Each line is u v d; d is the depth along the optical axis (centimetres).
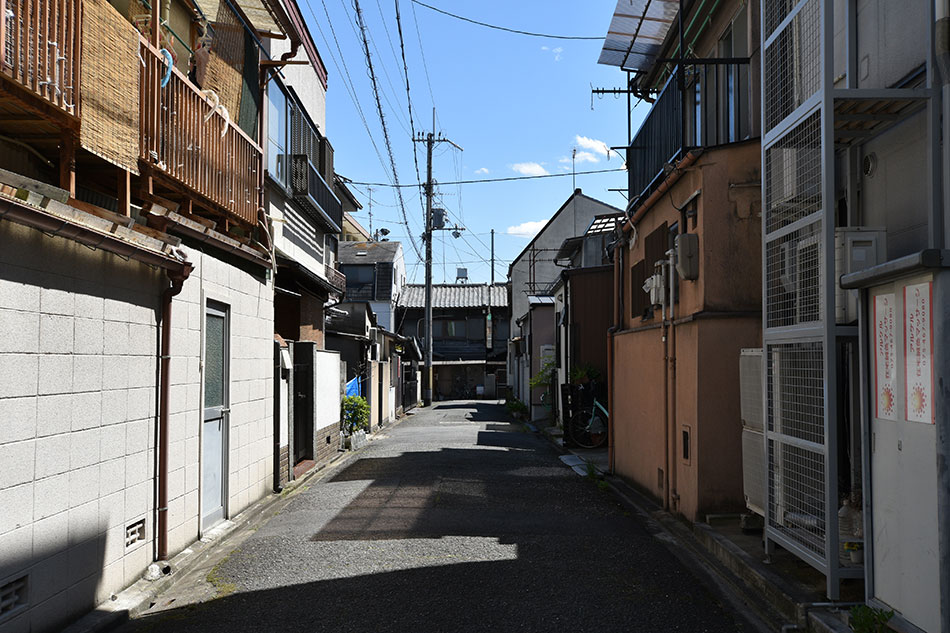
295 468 1192
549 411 2414
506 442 1827
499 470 1262
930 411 364
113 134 508
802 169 540
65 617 451
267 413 970
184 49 730
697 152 759
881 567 412
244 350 867
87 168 566
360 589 556
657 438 926
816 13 516
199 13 743
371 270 4369
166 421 611
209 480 750
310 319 1442
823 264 480
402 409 3203
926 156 484
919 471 374
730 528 699
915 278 379
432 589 555
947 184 447
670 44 1101
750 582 550
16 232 405
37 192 412
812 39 526
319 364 1349
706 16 1017
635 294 1115
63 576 450
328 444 1430
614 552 678
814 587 499
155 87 593
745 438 670
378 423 2334
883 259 502
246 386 875
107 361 514
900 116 515
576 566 625
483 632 463
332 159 1678
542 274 3950
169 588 569
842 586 488
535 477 1184
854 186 596
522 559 647
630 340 1112
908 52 501
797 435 536
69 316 462
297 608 513
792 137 551
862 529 492
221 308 792
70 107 454
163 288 618
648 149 1037
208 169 723
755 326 736
